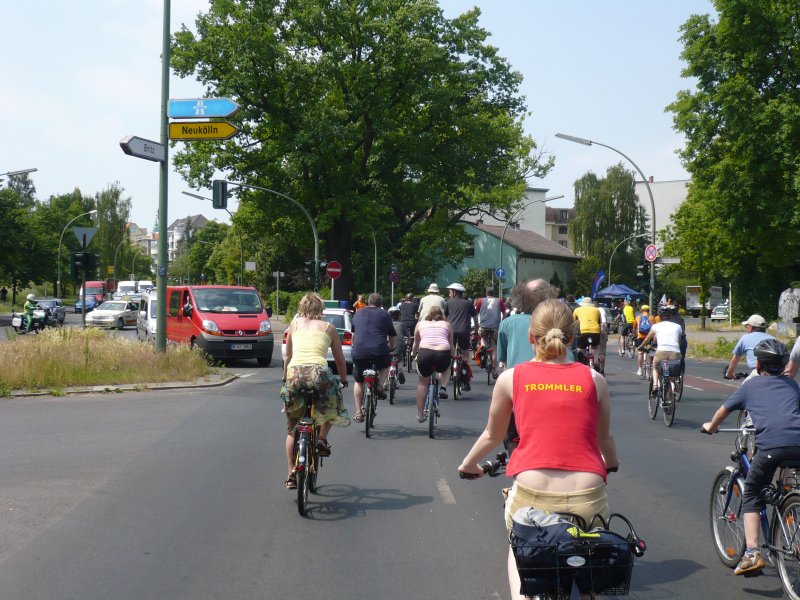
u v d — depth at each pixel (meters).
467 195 46.91
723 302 80.00
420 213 46.59
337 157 40.69
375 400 11.95
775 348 5.64
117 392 16.20
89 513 7.13
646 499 7.94
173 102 18.34
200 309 23.53
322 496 7.84
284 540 6.35
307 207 41.62
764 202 29.48
